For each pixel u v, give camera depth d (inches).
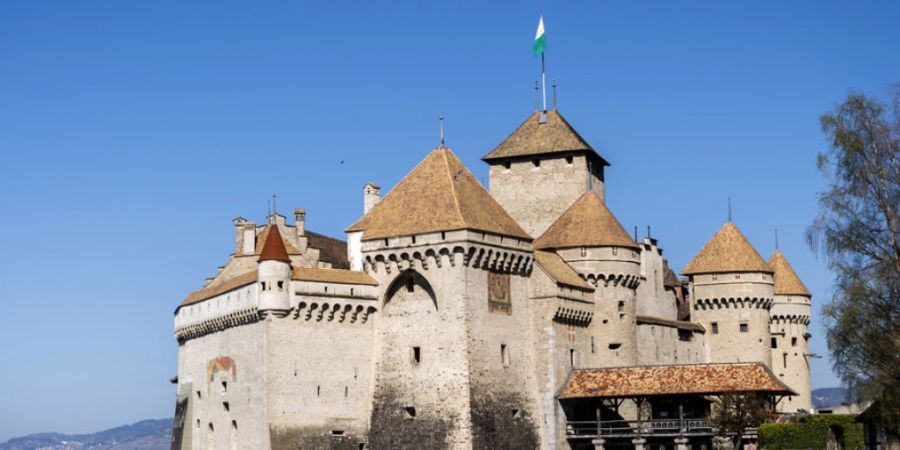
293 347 4323.3
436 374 4384.8
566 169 5541.3
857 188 3422.7
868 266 3395.7
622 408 4886.8
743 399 4495.6
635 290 5152.6
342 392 4414.4
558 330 4731.8
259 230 5103.3
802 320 6250.0
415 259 4468.5
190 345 4985.2
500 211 4726.9
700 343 5757.9
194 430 4842.5
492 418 4411.9
